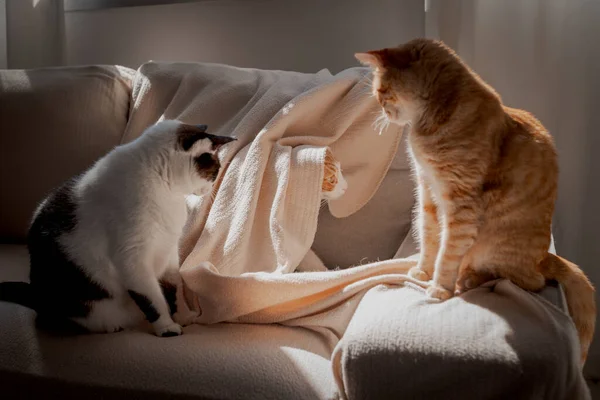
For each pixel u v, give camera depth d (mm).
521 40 1818
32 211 1835
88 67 1949
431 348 912
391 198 1650
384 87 1293
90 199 1251
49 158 1843
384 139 1632
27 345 1143
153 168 1270
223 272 1459
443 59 1250
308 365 1092
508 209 1197
